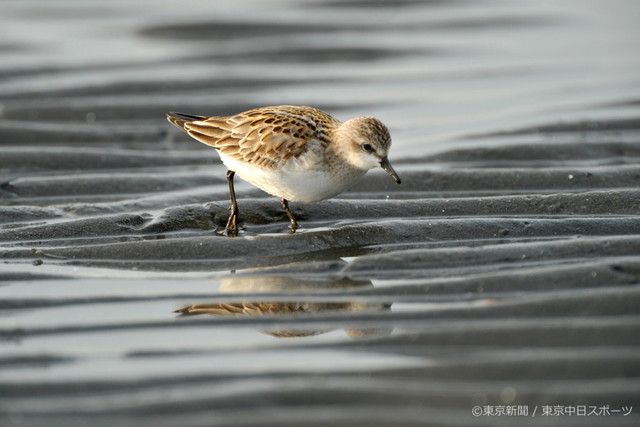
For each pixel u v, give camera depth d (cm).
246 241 1155
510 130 1683
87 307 977
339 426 725
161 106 1862
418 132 1745
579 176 1381
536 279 975
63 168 1526
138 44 2397
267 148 1161
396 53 2373
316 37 2483
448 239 1172
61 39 2438
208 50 2336
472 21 2716
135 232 1220
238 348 866
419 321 906
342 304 966
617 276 968
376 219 1271
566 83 2088
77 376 809
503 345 841
